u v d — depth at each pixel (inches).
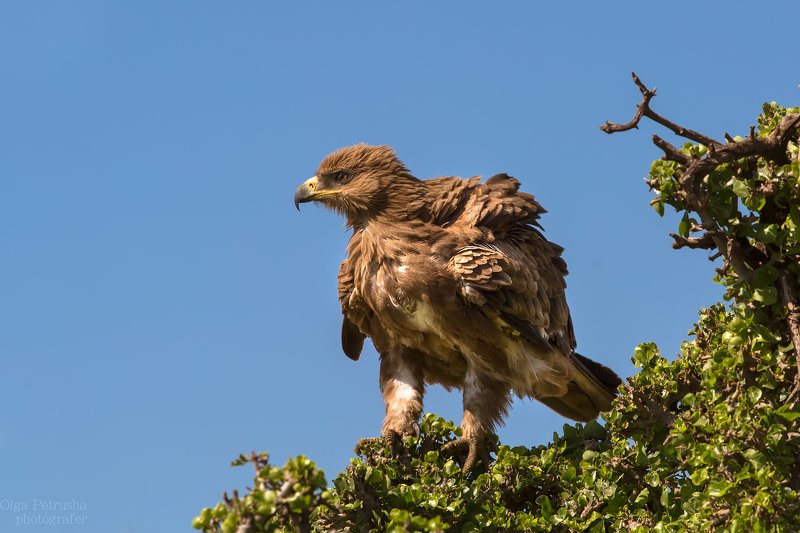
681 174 347.6
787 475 336.2
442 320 526.6
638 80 331.3
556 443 461.1
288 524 373.7
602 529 398.0
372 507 404.2
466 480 458.6
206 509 257.9
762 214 368.2
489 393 542.3
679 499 390.0
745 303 363.6
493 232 538.9
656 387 419.2
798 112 391.2
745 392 351.6
